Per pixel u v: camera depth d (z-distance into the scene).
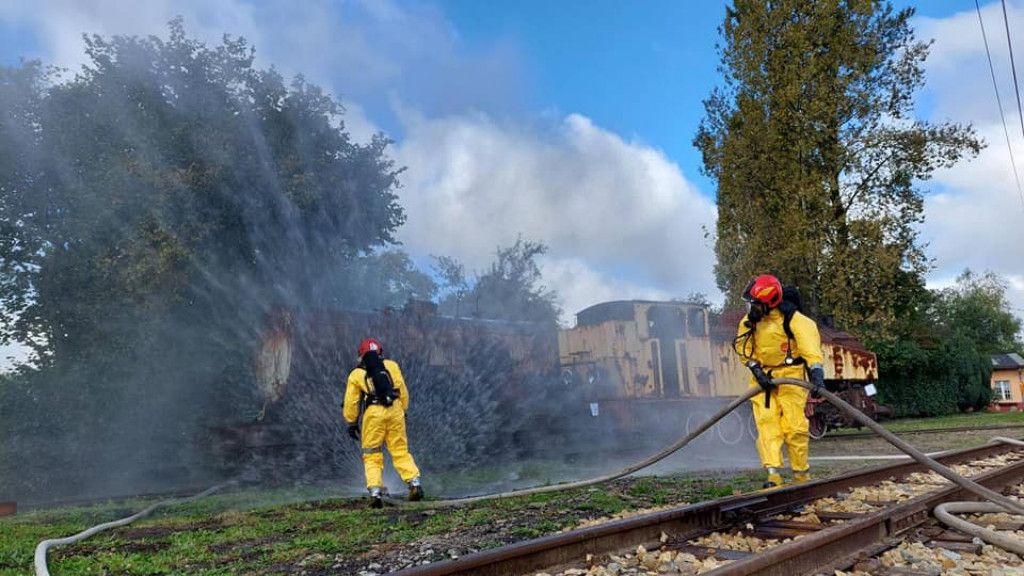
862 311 24.70
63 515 7.84
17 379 14.80
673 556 4.30
